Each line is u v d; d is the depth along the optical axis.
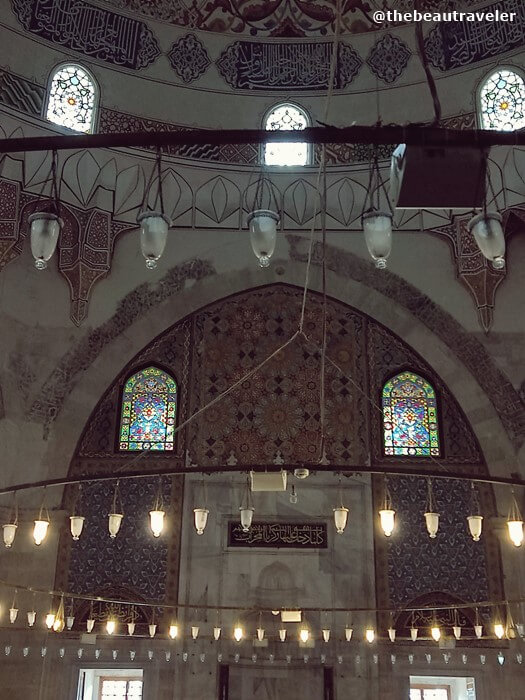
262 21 12.56
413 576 10.98
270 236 4.74
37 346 11.30
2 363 10.92
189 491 11.34
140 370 11.94
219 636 10.62
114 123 11.81
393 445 11.67
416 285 11.96
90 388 11.48
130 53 12.09
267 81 12.42
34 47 11.41
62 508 10.99
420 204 4.24
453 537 11.18
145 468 11.41
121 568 10.95
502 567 10.91
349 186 12.05
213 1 12.47
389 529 7.27
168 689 10.41
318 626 10.73
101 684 12.09
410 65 12.20
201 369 12.00
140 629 10.69
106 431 11.59
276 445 11.64
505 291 11.79
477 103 11.80
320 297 12.33
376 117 12.13
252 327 12.23
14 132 10.95
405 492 11.42
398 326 11.98
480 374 11.62
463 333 11.75
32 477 10.86
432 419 11.81
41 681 10.17
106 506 11.24
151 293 11.95
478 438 11.48
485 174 4.05
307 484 11.37
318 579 10.92
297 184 12.08
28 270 11.44
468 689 11.44
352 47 12.46
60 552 10.91
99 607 10.75
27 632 10.27
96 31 11.93
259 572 10.95
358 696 10.43
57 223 4.72
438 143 3.95
